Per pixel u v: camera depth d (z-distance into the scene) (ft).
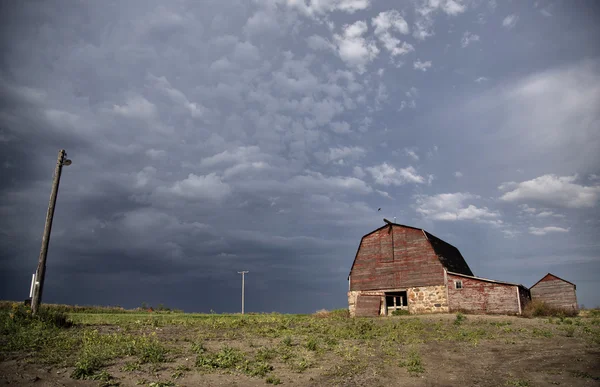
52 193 74.28
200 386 38.01
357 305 133.39
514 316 106.83
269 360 49.01
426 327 82.23
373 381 42.14
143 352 47.26
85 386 36.50
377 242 137.90
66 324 67.31
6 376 37.58
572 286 133.69
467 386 40.81
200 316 122.62
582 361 48.70
